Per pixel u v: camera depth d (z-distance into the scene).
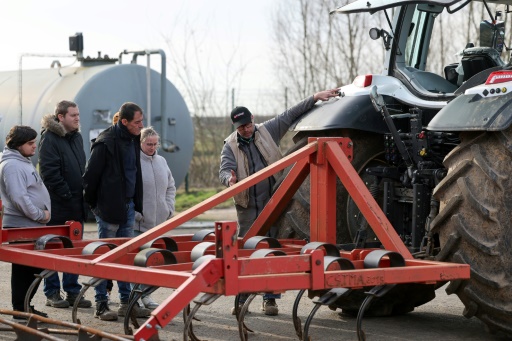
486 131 5.14
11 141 6.53
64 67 14.64
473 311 5.27
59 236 5.79
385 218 5.21
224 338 5.71
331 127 6.12
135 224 7.06
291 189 5.84
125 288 6.52
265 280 4.40
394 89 6.21
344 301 6.32
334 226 5.56
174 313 4.18
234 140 6.87
